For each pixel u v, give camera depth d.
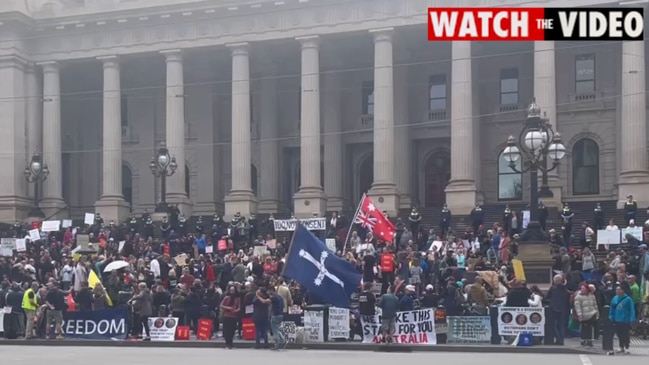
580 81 56.59
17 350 27.52
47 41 59.81
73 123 67.25
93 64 61.00
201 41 56.84
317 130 54.47
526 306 26.88
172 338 29.58
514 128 58.16
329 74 60.34
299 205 54.03
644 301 29.14
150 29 57.84
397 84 57.69
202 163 64.06
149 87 63.81
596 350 25.19
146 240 44.06
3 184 58.59
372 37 54.09
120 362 22.44
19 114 59.19
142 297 29.80
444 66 59.97
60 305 30.69
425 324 27.27
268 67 62.19
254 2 55.09
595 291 27.56
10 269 36.97
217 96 64.38
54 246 44.03
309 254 25.92
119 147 58.91
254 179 63.34
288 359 23.23
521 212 43.88
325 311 28.22
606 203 49.81
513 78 58.62
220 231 45.81
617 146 54.59
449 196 51.09
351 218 52.47
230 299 27.64
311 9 54.50
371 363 21.83
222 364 21.66
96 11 58.16
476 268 33.34
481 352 25.89
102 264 35.22
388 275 32.31
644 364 21.48
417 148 61.56
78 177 67.19
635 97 48.62
